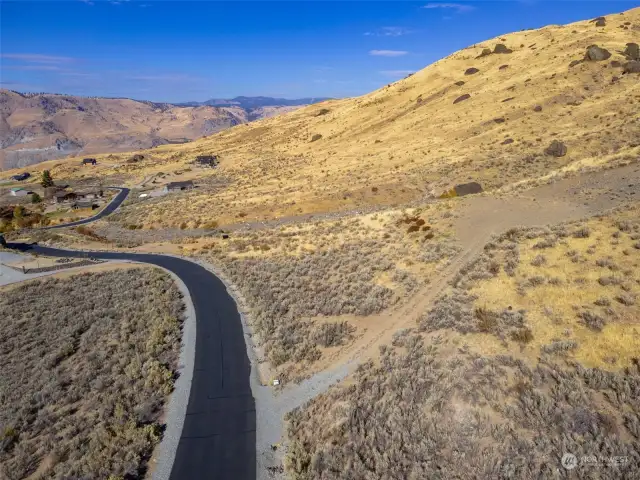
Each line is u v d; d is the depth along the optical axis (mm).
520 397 14805
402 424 15328
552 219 32562
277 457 16250
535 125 79875
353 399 17719
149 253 53531
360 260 34469
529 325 18438
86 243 63500
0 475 16188
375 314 25516
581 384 14445
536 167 60875
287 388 20453
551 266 22641
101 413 19516
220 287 37188
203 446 17141
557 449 12516
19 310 34906
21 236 73062
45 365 24938
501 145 75812
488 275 24062
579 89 87562
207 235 62094
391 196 68312
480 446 13453
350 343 23047
